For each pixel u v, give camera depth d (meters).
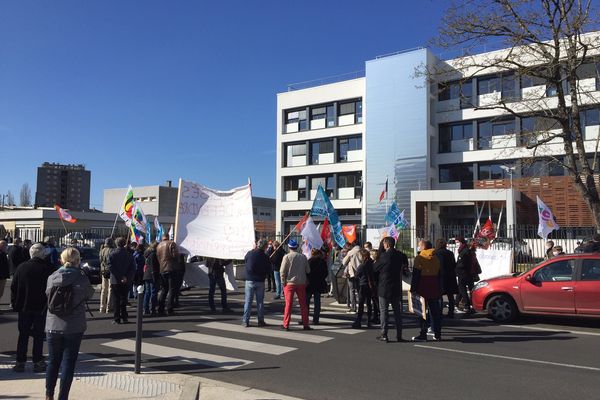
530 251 18.47
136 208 15.91
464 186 37.38
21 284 6.62
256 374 6.62
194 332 9.54
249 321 10.57
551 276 10.40
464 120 37.34
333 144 44.16
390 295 8.77
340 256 14.52
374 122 39.53
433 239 19.36
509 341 8.82
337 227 14.17
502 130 35.84
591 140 30.08
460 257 12.38
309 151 45.34
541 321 11.04
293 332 9.62
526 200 32.97
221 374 6.63
